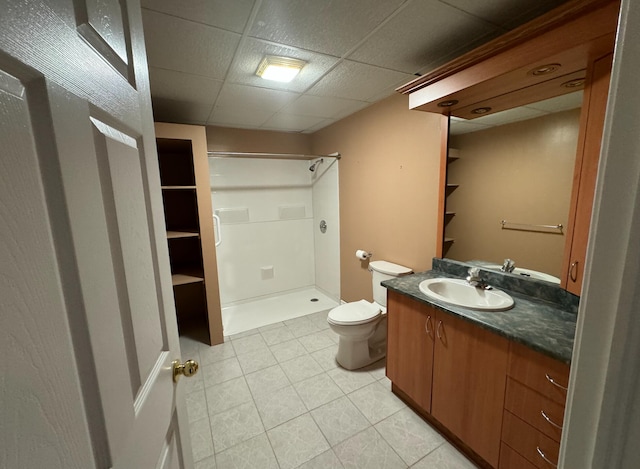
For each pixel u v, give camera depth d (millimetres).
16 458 267
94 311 400
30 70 306
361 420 1733
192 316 3273
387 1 1172
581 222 1272
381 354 2375
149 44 1450
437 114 1971
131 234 558
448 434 1611
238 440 1604
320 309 3439
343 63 1704
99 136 454
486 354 1298
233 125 3227
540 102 1436
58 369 329
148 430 577
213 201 3354
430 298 1569
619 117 322
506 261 1662
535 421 1130
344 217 3225
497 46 1235
